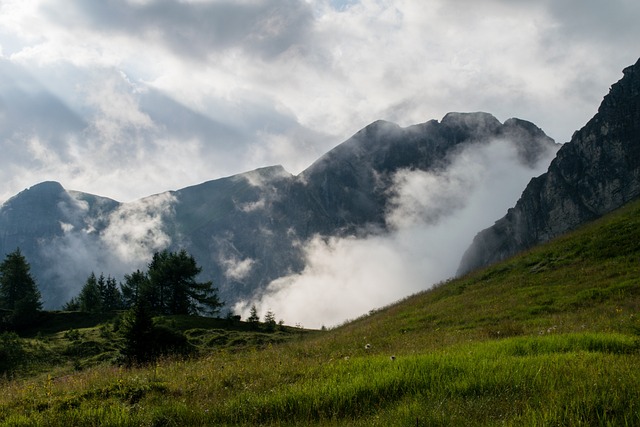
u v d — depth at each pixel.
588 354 9.38
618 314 16.25
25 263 76.38
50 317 62.91
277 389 8.79
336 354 16.00
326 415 7.51
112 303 91.38
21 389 11.84
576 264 26.72
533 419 5.86
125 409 8.24
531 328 16.53
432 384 8.10
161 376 11.24
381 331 24.12
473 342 14.05
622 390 6.66
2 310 63.25
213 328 56.12
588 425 5.78
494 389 7.61
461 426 6.22
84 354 38.19
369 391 8.12
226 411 8.01
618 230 28.95
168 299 80.44
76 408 8.62
